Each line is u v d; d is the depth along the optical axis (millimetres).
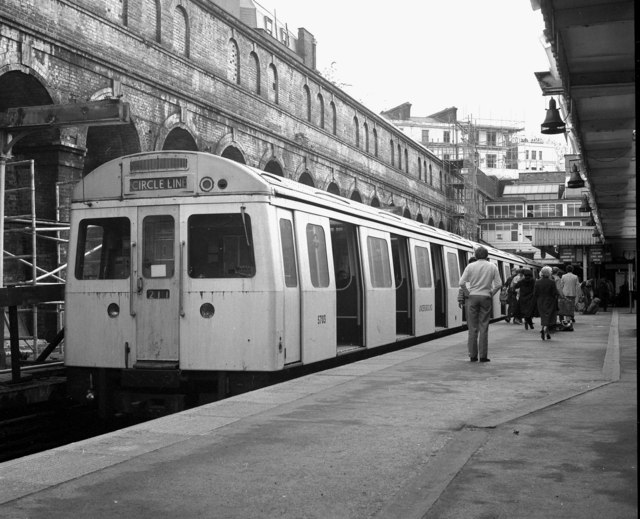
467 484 4766
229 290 9539
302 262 10555
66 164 17375
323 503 4457
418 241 17953
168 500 4520
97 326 10086
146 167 9969
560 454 5535
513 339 16734
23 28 16172
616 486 4707
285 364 9812
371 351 15086
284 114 29531
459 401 7988
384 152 43594
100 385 10133
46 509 4340
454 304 21484
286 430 6508
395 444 5953
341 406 7691
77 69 17953
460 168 61250
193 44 23094
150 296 9844
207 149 23641
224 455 5625
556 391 8641
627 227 37781
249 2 41062
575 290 19859
